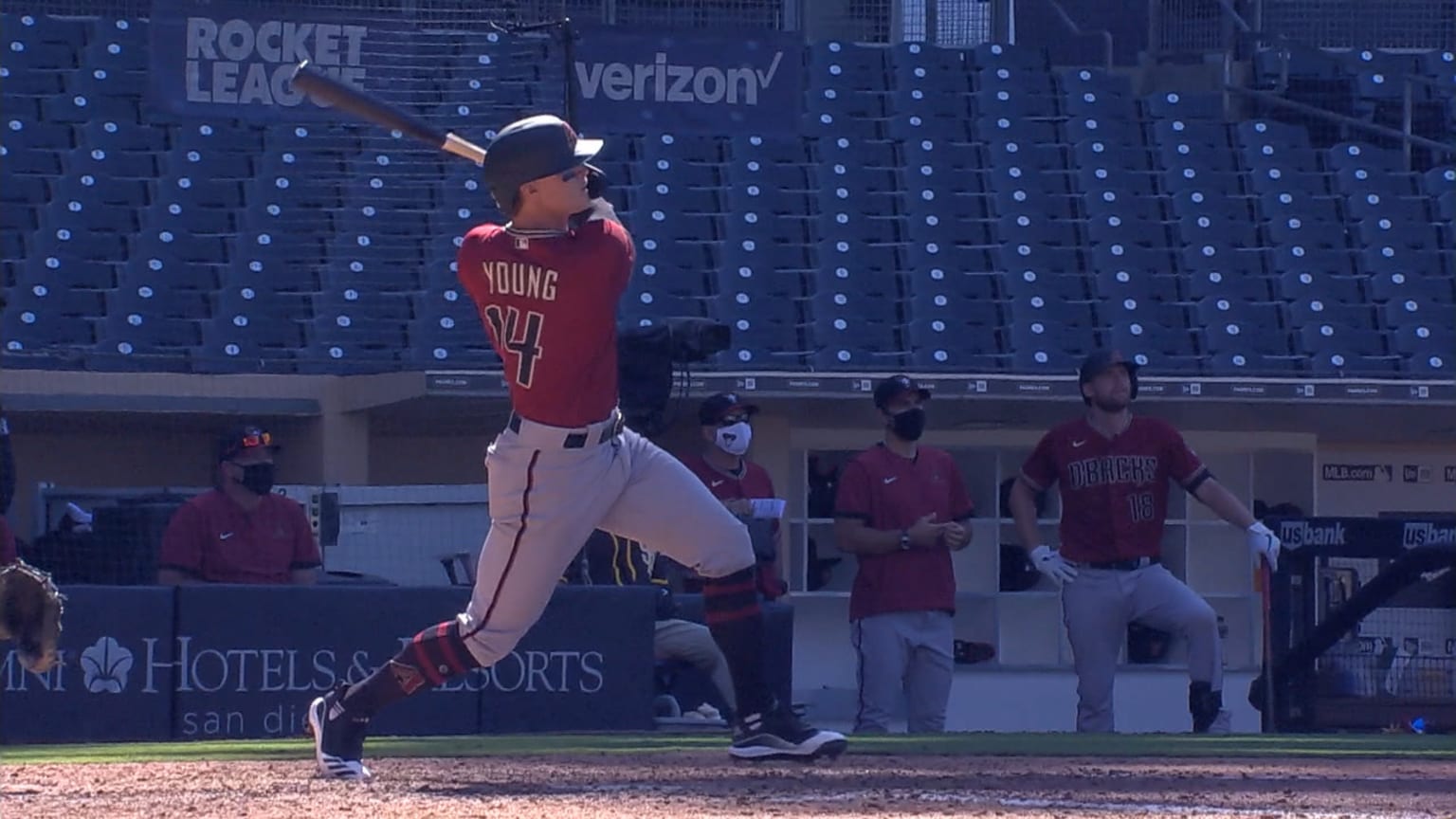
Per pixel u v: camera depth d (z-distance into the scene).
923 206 39.34
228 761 12.66
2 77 39.75
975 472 35.12
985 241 38.69
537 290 9.86
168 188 37.50
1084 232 39.12
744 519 21.62
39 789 10.61
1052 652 35.12
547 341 9.92
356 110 11.06
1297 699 20.98
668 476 10.71
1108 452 20.16
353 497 25.95
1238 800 10.33
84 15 42.28
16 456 32.62
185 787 10.62
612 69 33.72
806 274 37.09
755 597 11.27
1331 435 36.28
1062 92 42.94
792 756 11.64
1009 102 42.50
